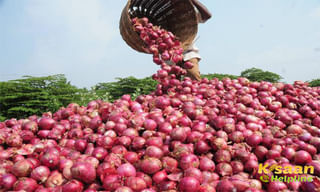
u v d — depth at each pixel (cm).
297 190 177
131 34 440
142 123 252
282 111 305
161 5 521
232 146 225
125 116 280
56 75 1393
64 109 335
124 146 223
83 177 175
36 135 269
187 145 221
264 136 238
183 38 500
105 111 287
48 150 210
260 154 220
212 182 185
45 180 191
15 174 190
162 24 541
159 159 203
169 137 234
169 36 438
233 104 331
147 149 208
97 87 2083
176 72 433
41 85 1273
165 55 406
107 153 217
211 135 230
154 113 279
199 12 568
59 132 263
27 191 180
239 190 167
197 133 234
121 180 177
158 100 316
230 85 411
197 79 557
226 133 247
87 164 181
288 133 270
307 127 275
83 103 1255
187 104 311
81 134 262
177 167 199
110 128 254
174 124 256
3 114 1101
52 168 204
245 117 284
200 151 217
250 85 405
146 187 178
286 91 384
